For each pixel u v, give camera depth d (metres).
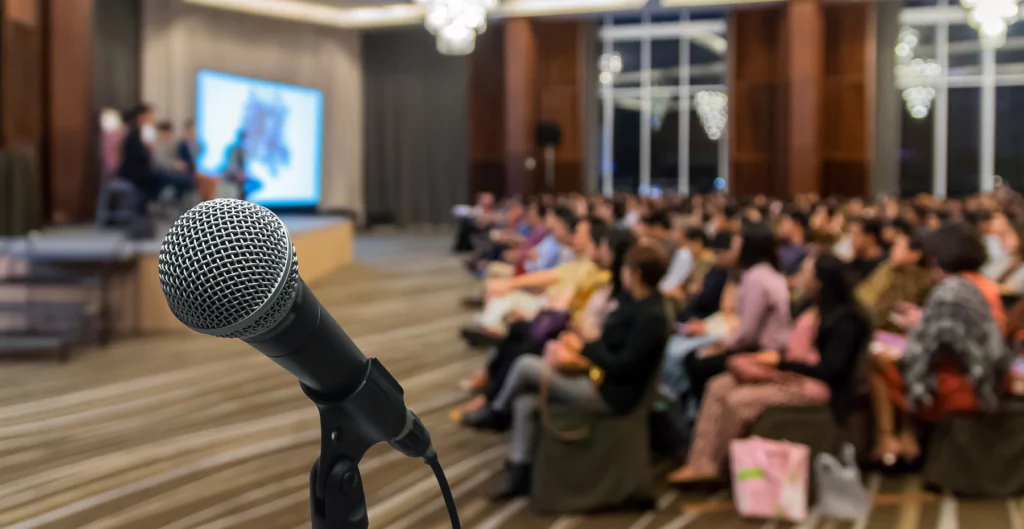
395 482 3.43
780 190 15.05
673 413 3.76
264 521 2.98
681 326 4.31
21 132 9.99
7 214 6.38
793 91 14.61
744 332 3.46
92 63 11.56
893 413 3.57
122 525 2.94
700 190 16.88
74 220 11.27
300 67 16.75
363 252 13.86
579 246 4.97
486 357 5.88
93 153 11.47
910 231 4.61
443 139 18.47
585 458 3.09
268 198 15.70
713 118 16.72
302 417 4.34
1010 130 15.27
